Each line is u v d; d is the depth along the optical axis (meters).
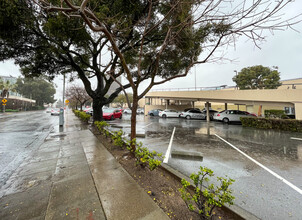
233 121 12.34
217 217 1.73
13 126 9.93
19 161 3.68
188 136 6.75
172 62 6.44
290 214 1.85
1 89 29.12
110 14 4.40
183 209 1.82
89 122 11.73
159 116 19.75
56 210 1.83
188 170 3.13
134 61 8.24
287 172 3.07
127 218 1.65
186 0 2.68
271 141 5.80
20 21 4.20
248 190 2.40
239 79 20.62
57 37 5.46
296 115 8.91
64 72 8.96
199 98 14.13
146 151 2.89
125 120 14.34
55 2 4.00
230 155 4.13
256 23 2.28
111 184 2.42
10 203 1.99
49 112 30.05
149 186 2.38
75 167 3.17
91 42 7.56
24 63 6.86
